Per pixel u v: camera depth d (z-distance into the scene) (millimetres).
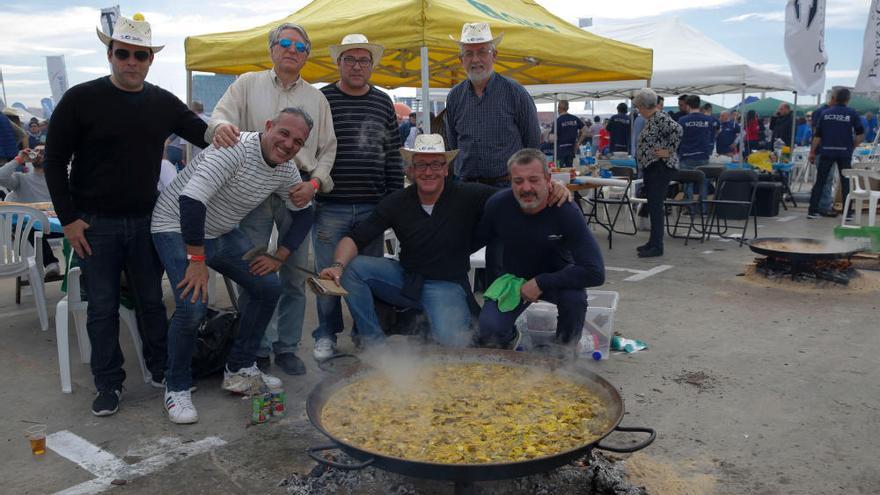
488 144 4746
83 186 3422
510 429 2500
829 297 5816
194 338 3541
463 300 4082
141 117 3408
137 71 3305
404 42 4977
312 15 5859
